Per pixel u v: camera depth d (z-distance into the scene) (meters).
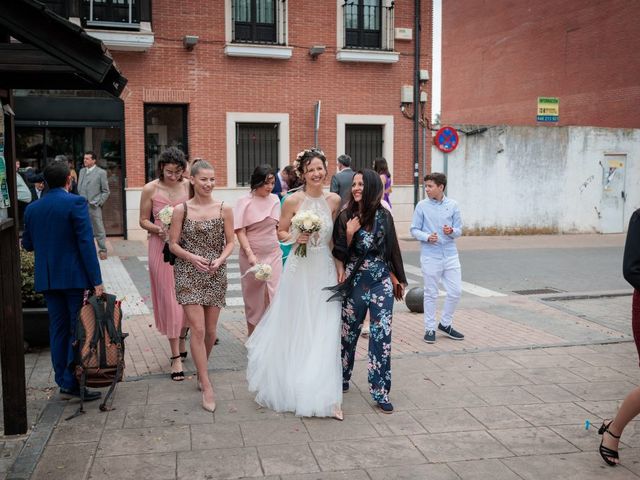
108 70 3.95
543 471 4.01
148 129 16.25
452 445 4.38
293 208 5.03
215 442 4.38
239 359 6.36
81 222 4.86
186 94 16.02
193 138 16.20
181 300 5.04
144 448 4.27
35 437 4.42
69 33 3.84
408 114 17.98
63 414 4.84
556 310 8.98
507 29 27.72
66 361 5.14
